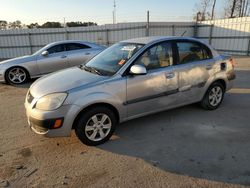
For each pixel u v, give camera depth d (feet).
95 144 12.23
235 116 15.72
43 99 11.21
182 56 14.65
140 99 13.03
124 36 65.67
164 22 65.21
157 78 13.41
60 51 28.19
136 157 11.15
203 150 11.59
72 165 10.61
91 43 30.09
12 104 19.56
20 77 26.99
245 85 24.02
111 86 12.03
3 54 65.82
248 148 11.68
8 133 13.89
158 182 9.36
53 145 12.37
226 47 60.49
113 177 9.73
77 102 11.21
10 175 9.96
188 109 16.99
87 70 13.73
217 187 8.99
